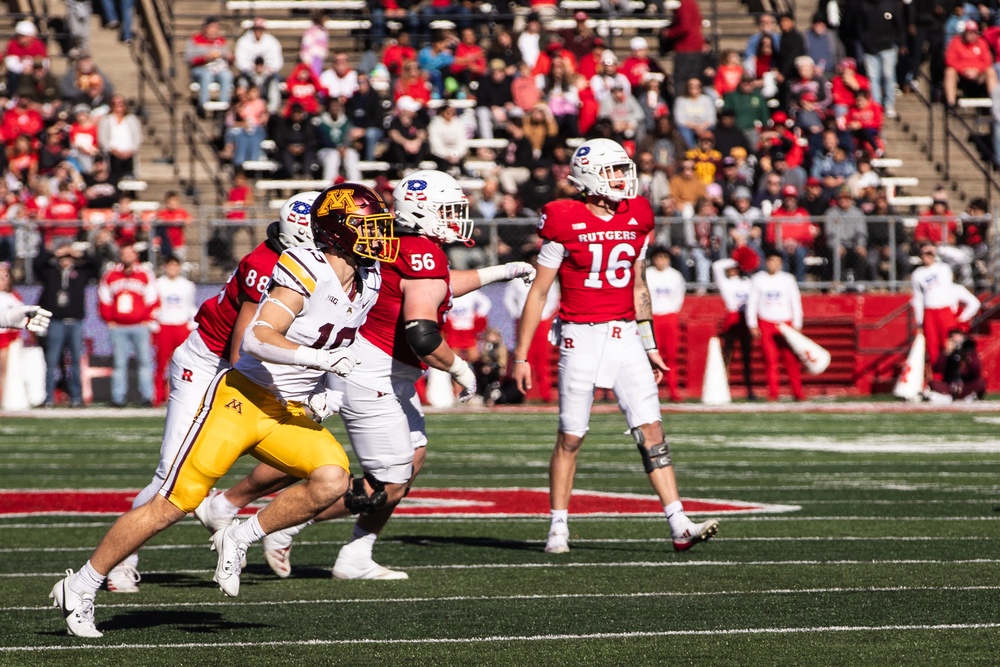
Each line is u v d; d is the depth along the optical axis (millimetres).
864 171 76250
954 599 20891
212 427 18094
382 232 18328
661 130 72312
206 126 81750
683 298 68500
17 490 35781
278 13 88375
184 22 87188
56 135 72188
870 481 37469
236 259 69000
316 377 18562
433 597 21609
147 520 17953
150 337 63781
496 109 78625
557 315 26656
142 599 21688
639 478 38625
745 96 77250
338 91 77562
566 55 77875
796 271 69688
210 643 18094
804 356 65125
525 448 46531
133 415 59188
